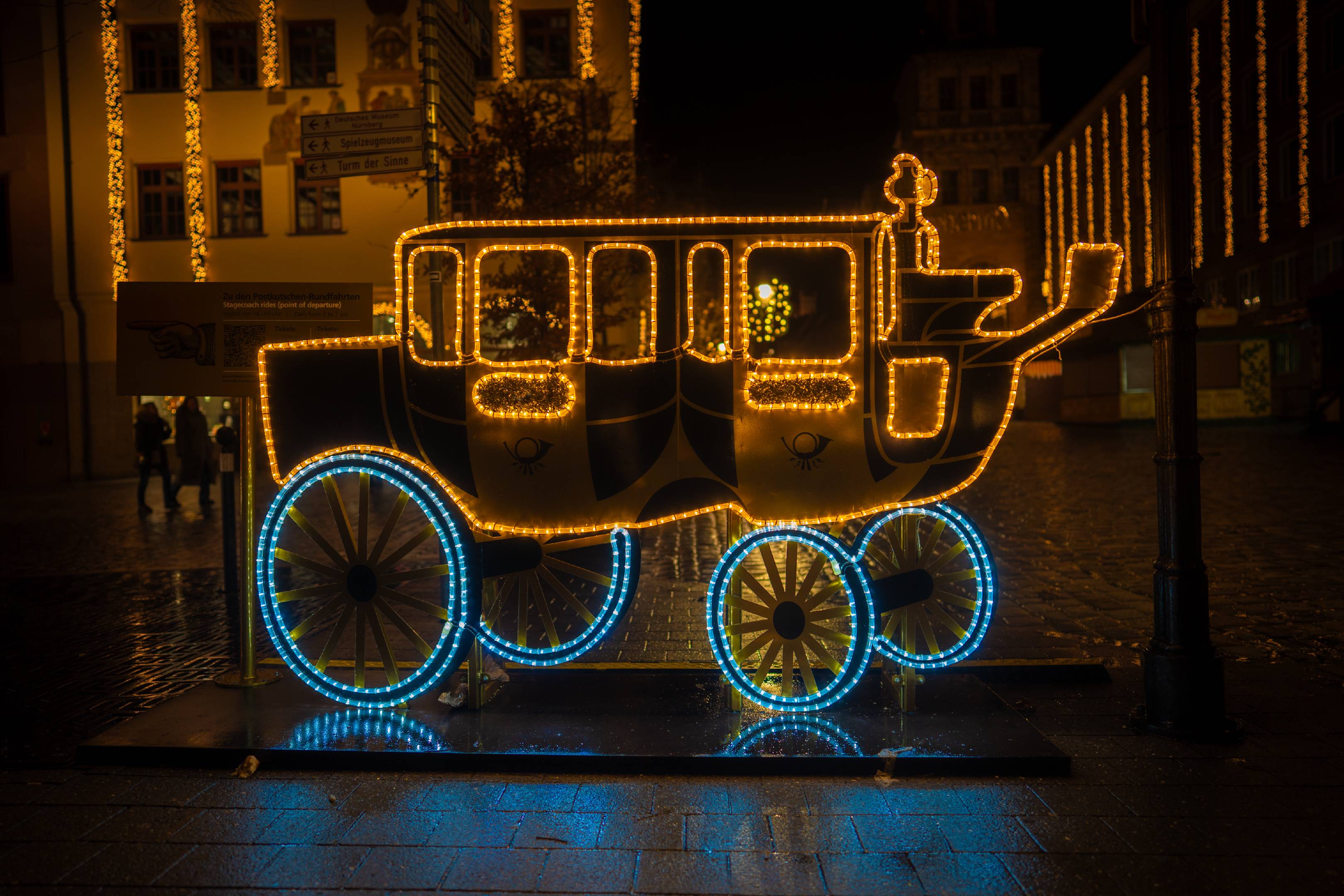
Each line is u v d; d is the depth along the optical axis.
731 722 4.27
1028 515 11.59
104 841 3.30
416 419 4.41
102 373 22.69
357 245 22.06
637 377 4.35
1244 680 5.03
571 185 14.24
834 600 6.96
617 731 4.15
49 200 22.39
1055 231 43.25
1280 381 29.38
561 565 4.85
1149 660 4.29
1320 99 27.16
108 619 6.89
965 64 44.06
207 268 22.25
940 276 4.29
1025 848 3.19
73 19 22.12
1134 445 23.02
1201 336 29.34
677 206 19.80
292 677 5.03
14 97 22.27
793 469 4.32
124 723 4.28
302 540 10.95
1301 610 6.46
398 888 2.97
